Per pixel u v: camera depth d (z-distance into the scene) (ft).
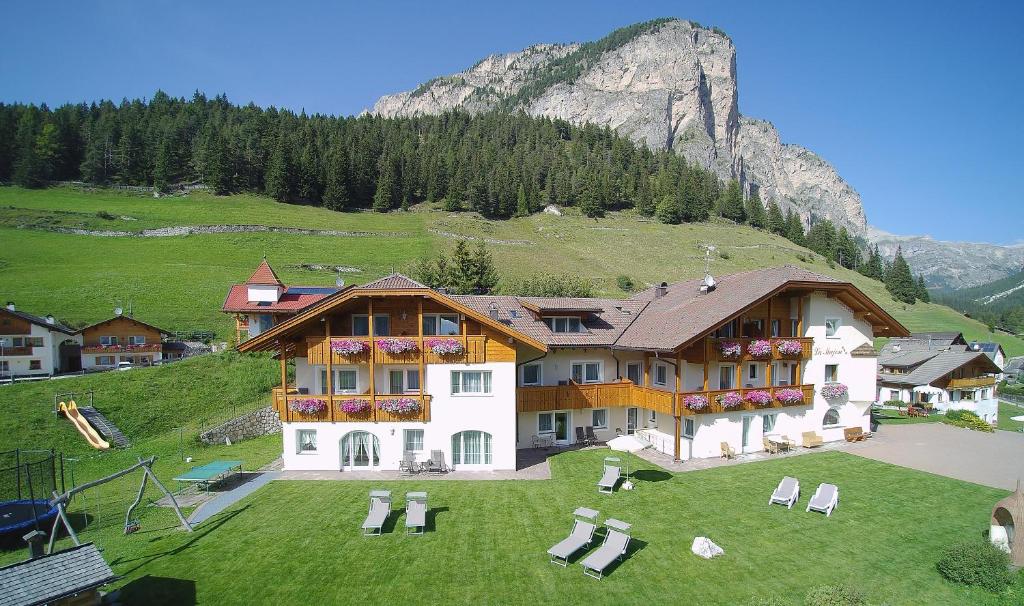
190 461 97.96
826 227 588.91
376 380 91.66
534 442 100.63
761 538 63.67
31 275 246.68
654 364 106.32
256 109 636.48
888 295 450.71
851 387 109.60
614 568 56.34
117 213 366.84
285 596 50.75
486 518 68.54
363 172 528.22
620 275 363.76
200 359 153.79
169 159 479.00
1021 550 57.36
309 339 86.02
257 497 75.97
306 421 87.35
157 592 51.31
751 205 618.03
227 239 332.19
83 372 171.12
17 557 59.77
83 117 565.12
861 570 56.54
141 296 233.14
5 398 122.62
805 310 104.73
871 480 84.23
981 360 181.88
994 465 92.17
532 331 102.63
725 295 103.09
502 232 467.11
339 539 62.34
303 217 425.28
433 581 53.42
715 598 50.88
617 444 80.23
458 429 87.40
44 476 79.30
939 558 59.26
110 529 66.59
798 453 98.73
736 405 95.14
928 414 148.77
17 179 412.57
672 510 71.82
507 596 50.90
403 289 84.33
